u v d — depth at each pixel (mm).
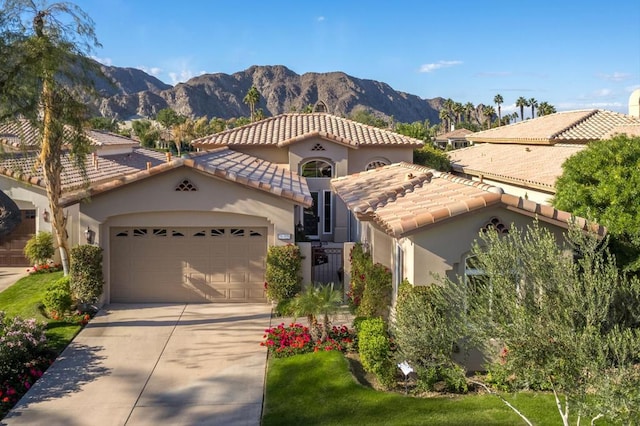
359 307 15461
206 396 11969
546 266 7254
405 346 9727
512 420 10023
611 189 13281
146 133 91750
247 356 14055
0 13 14953
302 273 18328
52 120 16703
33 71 15156
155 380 12758
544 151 32406
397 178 20766
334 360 12953
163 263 18188
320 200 28594
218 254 18219
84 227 17531
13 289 20250
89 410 11422
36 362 13305
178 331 15742
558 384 7121
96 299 17312
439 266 12273
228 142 28625
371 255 16656
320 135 28078
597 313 6879
